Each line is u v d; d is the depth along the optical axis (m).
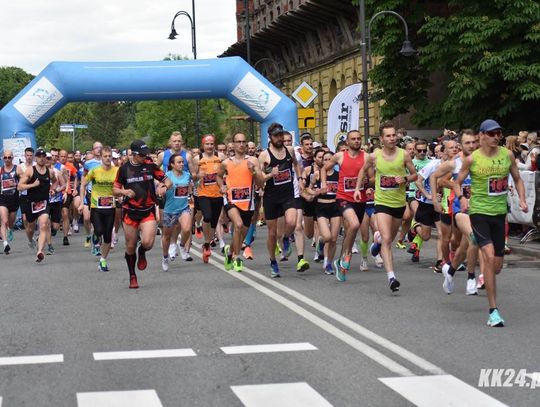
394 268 14.76
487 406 6.21
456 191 9.73
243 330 9.29
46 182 17.45
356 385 6.87
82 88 27.59
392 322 9.59
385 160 11.62
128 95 27.80
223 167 13.99
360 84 25.91
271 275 13.92
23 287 13.23
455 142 12.43
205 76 27.59
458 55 26.88
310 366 7.57
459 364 7.52
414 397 6.47
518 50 25.31
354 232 12.90
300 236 13.82
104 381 7.17
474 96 26.41
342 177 13.15
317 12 45.47
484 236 9.41
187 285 13.02
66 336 9.17
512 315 9.95
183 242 16.30
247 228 13.95
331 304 10.92
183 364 7.75
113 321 10.02
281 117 27.72
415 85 32.03
